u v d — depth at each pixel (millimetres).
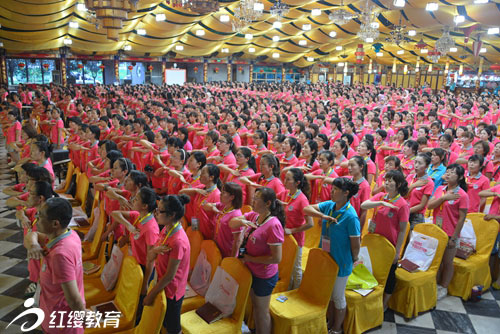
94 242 3904
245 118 8242
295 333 2904
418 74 34188
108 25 8734
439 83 33219
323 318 3037
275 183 4098
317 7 15977
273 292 3285
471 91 28188
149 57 26062
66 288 2264
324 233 3127
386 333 3373
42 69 23281
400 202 3396
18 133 7867
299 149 5656
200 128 8438
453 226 3834
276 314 2941
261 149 6070
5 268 4465
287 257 3355
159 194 5781
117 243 3410
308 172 4785
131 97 15742
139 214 3246
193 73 29812
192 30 20453
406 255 3836
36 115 11094
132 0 8523
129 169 3934
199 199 3740
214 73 30953
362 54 25250
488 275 4082
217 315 2854
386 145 6723
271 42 25500
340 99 17219
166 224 2697
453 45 16625
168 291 2676
